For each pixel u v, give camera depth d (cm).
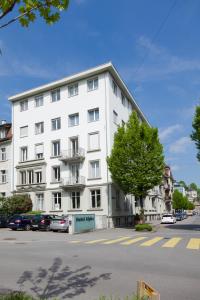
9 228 3975
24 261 1380
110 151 3909
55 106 4422
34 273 1126
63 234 2980
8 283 984
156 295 412
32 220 3584
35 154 4534
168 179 9800
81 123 4159
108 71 4034
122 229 3556
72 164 4178
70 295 841
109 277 1034
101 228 3653
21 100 4788
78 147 4141
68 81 4294
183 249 1645
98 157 3962
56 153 4359
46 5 433
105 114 3984
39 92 4594
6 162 4822
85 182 4012
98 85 4088
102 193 3881
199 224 4619
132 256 1451
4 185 4791
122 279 1004
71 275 1080
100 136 3988
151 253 1529
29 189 4475
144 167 3553
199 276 1031
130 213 4531
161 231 3192
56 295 844
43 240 2394
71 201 4112
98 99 4062
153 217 6350
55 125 4400
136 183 3544
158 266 1202
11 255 1566
